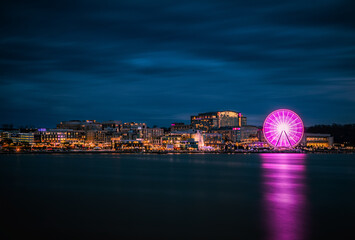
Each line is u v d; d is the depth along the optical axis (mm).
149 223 67812
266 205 83750
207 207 81688
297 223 67875
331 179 136875
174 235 60875
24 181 126688
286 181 130125
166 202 87250
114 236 60312
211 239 59125
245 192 102750
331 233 61875
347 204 84812
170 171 173125
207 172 168125
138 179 135750
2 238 59312
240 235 60938
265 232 62438
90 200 89500
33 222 68250
